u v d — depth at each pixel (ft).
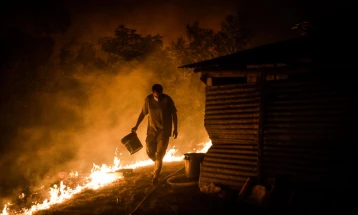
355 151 17.42
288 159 19.48
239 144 21.91
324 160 18.26
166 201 21.42
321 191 18.07
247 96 21.53
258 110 20.92
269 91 20.57
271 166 20.06
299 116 19.35
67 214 20.67
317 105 18.75
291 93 19.75
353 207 17.01
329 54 19.35
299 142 19.34
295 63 26.00
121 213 20.04
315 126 18.76
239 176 21.29
